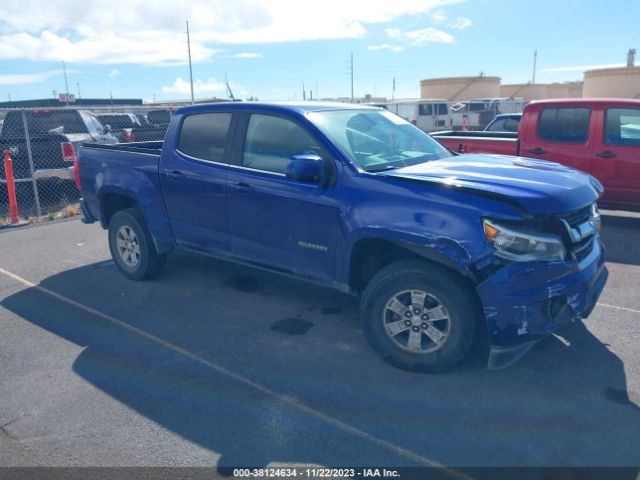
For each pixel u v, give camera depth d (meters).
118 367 4.18
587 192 3.95
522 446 3.17
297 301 5.41
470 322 3.75
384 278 3.98
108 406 3.66
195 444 3.25
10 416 3.57
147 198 5.60
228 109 5.00
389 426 3.38
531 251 3.55
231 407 3.62
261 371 4.07
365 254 4.26
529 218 3.55
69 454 3.18
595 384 3.81
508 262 3.54
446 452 3.13
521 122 8.59
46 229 8.95
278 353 4.35
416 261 3.91
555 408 3.53
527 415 3.46
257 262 4.91
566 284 3.62
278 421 3.46
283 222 4.56
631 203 7.96
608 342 4.43
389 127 5.07
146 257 5.84
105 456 3.15
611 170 7.91
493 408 3.54
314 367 4.11
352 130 4.64
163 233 5.60
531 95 49.72
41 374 4.09
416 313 3.89
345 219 4.12
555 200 3.62
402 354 3.98
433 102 27.98
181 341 4.59
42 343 4.61
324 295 5.55
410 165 4.48
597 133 7.96
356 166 4.19
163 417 3.52
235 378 3.98
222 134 5.02
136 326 4.90
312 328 4.79
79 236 8.39
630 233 7.93
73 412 3.60
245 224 4.86
